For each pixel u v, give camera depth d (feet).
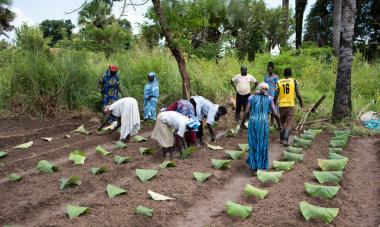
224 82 49.37
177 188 21.08
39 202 19.53
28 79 43.68
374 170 25.13
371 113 38.50
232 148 30.12
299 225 17.04
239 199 20.16
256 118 23.99
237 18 39.24
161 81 46.78
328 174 22.08
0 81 44.65
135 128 32.24
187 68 49.14
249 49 72.43
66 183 21.40
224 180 23.12
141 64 48.26
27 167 25.77
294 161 25.90
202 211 19.16
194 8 37.01
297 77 57.06
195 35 43.37
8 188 21.75
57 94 43.57
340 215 18.42
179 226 17.61
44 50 48.16
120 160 25.90
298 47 73.56
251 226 17.06
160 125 26.58
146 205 18.93
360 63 56.29
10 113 42.70
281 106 31.17
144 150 27.96
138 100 45.39
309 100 45.19
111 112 32.19
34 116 42.75
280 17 77.56
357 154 29.12
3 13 51.85
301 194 20.24
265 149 23.99
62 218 17.70
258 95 24.27
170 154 26.94
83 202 19.38
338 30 62.90
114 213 18.03
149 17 38.60
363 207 19.54
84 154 27.07
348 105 37.17
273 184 22.08
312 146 30.63
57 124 39.65
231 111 43.78
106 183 22.70
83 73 45.52
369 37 83.66
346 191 21.53
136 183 22.18
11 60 48.19
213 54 39.65
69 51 48.49
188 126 26.68
